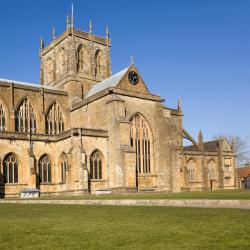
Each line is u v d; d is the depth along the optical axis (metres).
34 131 94.00
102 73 115.06
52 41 116.00
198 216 26.14
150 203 41.56
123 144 80.12
